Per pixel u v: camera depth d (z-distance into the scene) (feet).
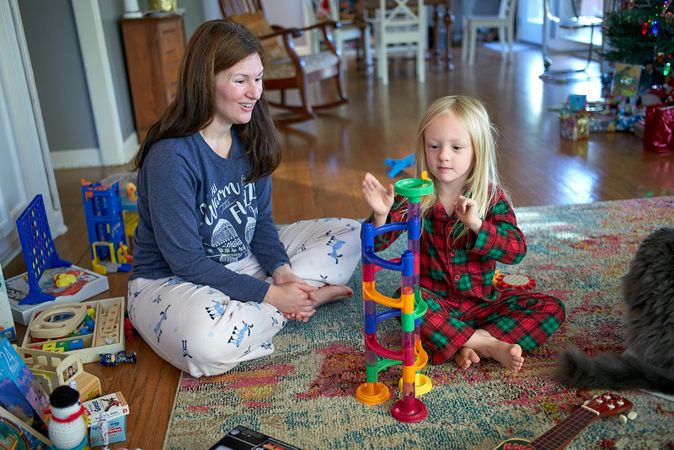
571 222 7.55
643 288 4.59
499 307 5.24
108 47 11.20
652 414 4.30
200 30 4.83
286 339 5.46
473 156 4.84
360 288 6.33
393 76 18.45
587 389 4.59
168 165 4.91
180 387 4.86
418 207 4.11
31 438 3.94
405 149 11.11
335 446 4.15
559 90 15.12
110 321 5.60
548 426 4.26
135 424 4.50
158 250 5.36
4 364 4.02
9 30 7.30
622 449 4.00
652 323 4.54
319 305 5.98
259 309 5.06
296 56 13.30
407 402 4.36
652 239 4.75
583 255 6.70
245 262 5.72
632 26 10.73
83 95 11.02
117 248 7.07
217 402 4.66
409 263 3.94
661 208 7.84
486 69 18.60
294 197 9.02
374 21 18.08
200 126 4.94
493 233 4.72
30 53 10.69
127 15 11.84
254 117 5.32
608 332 5.33
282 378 4.91
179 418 4.50
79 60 10.84
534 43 22.67
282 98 14.80
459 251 5.08
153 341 5.09
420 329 4.92
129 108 12.21
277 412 4.51
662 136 10.03
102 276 6.56
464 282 5.14
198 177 5.04
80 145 11.29
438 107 4.76
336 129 12.80
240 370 5.05
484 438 4.17
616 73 11.52
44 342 5.32
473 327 5.28
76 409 3.73
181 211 4.95
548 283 6.15
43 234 6.56
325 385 4.79
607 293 5.93
